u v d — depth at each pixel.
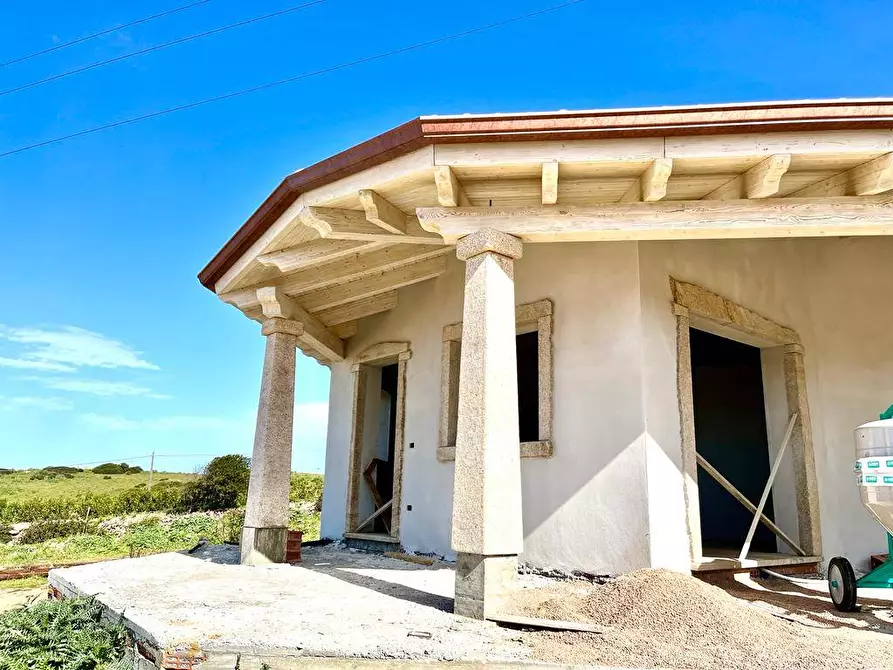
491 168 4.38
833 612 4.70
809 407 7.27
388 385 10.77
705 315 6.35
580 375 6.02
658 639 3.43
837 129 4.02
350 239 5.51
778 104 3.93
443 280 8.07
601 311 6.00
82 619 4.26
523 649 3.32
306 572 6.01
